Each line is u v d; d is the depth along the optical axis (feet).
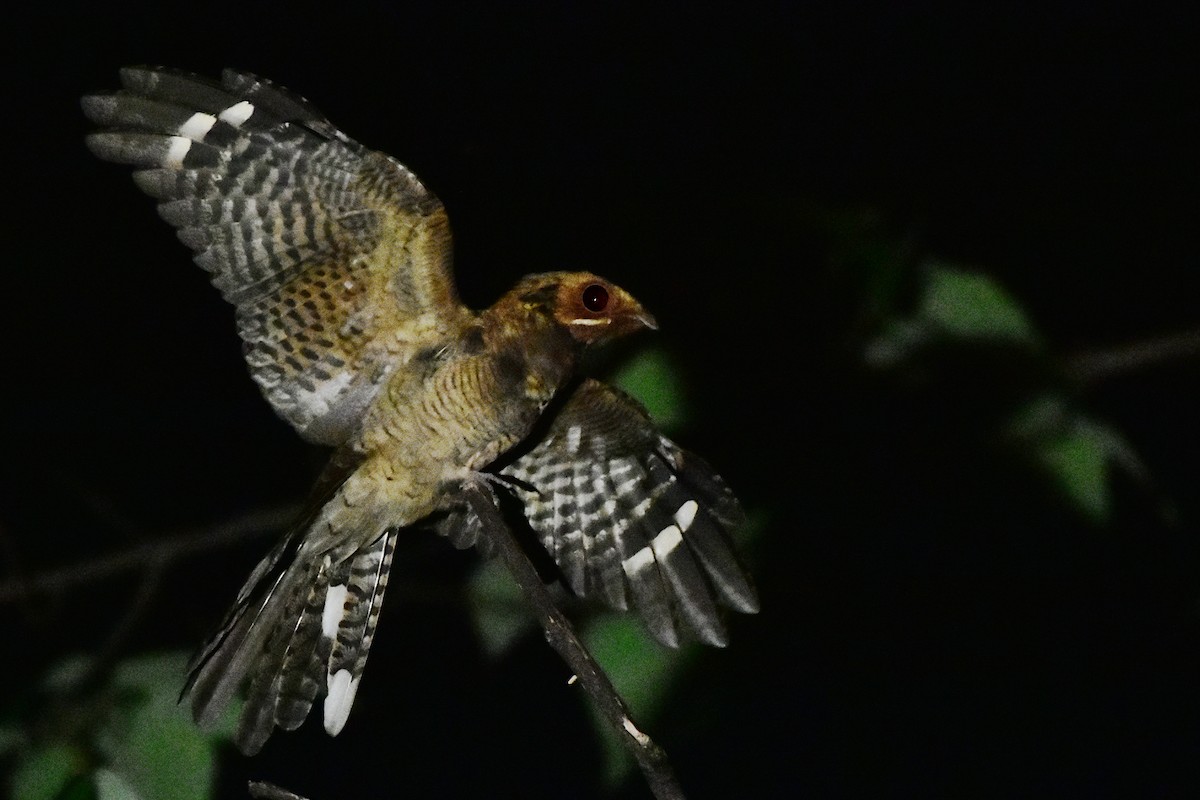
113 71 32.50
